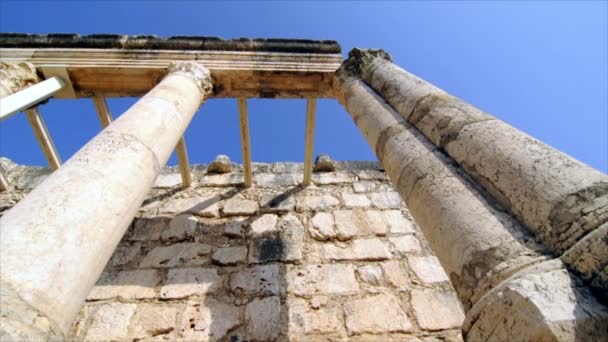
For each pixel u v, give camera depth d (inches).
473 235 63.2
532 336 42.6
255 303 165.3
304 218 216.2
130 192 91.8
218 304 164.9
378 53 171.0
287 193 235.8
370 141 125.1
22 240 63.4
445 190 77.0
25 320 53.2
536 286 46.5
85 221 74.5
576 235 50.9
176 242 198.5
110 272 179.6
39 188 79.1
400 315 163.3
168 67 168.7
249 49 187.2
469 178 78.4
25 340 50.9
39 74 167.9
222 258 188.9
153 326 154.6
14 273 58.0
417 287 177.3
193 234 203.3
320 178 249.8
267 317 159.2
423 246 201.2
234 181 245.1
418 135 102.5
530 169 64.3
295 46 190.5
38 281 59.2
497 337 48.2
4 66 153.9
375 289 175.2
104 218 79.5
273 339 151.3
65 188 78.6
